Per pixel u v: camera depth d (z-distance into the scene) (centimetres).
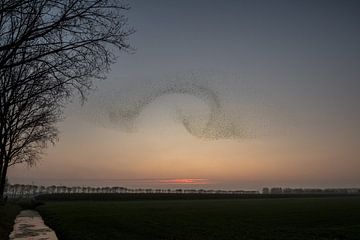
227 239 2520
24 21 1323
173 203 9219
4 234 2612
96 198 12925
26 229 3294
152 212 5334
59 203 9181
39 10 1234
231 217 4553
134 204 8506
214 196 15562
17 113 2628
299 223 3859
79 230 2952
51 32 1243
